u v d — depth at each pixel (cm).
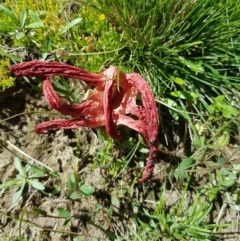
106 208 16
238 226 16
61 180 16
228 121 16
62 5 17
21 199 16
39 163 16
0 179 16
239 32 17
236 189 16
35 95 16
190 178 16
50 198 16
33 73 15
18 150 16
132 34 16
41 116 16
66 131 16
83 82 16
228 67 17
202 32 16
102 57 16
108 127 15
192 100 16
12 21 16
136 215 16
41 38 16
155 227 15
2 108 16
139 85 15
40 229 15
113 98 15
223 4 16
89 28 17
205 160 16
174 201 16
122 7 16
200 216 15
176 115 16
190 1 16
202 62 16
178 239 16
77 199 16
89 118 15
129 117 15
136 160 16
